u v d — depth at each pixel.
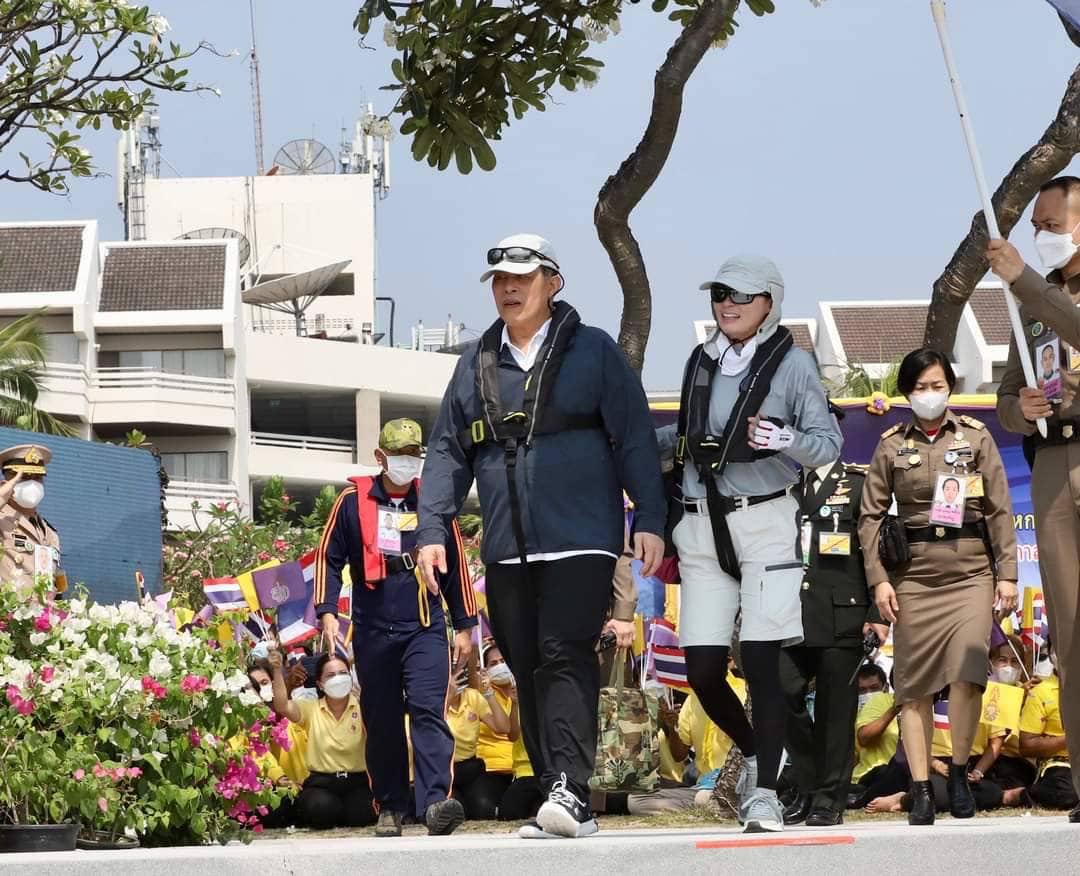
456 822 10.70
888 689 13.80
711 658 8.30
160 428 61.88
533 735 8.33
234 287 62.69
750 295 8.25
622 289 12.09
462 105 10.45
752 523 8.16
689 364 8.52
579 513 7.96
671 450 8.66
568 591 7.89
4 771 9.55
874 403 12.90
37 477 13.05
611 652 14.34
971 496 9.88
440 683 10.92
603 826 12.84
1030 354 8.10
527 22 10.42
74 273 60.50
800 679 10.35
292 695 14.52
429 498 8.31
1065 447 7.96
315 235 85.06
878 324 62.19
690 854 6.73
